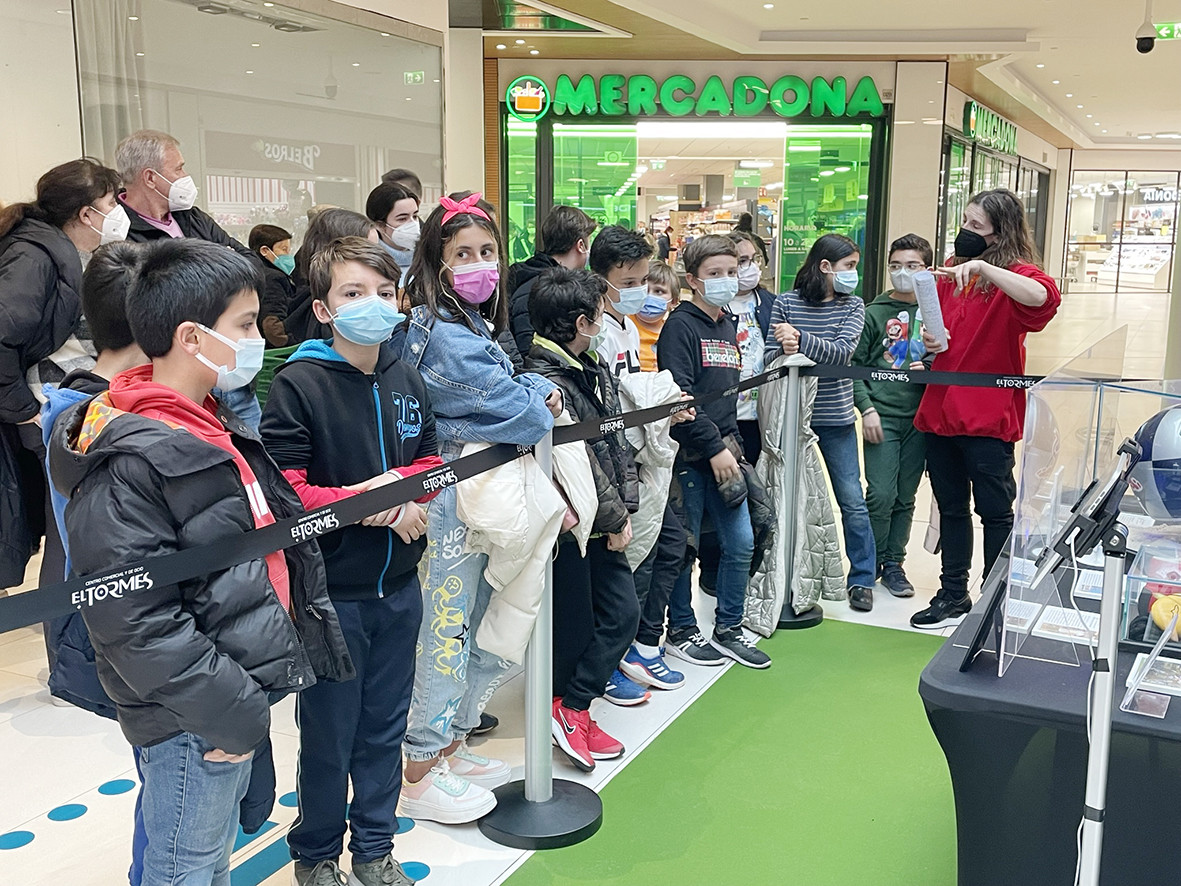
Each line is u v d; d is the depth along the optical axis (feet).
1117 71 37.91
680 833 8.14
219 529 4.77
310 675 5.23
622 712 10.41
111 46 14.29
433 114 20.90
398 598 6.82
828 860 7.77
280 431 6.30
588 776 9.07
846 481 13.52
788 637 12.61
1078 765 5.48
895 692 10.94
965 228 12.20
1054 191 75.66
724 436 11.55
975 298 12.28
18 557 10.22
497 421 7.29
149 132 10.82
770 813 8.45
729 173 36.35
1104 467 6.88
